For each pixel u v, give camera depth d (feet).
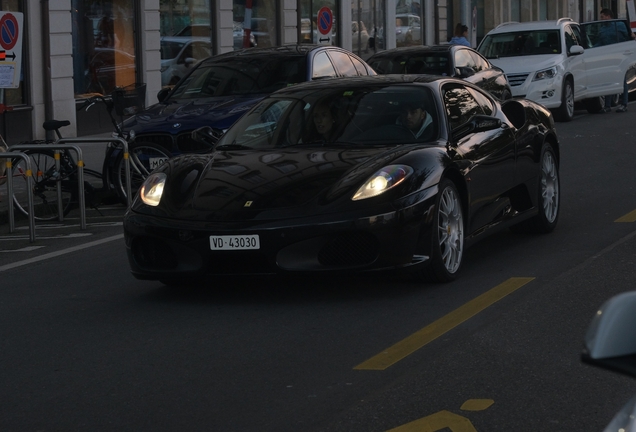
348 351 17.62
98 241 32.17
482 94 27.04
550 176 28.66
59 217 37.63
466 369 16.16
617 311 5.72
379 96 24.76
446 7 124.26
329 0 98.68
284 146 23.98
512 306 20.26
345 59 46.26
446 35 124.47
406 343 17.92
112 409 15.15
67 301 23.20
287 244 20.42
